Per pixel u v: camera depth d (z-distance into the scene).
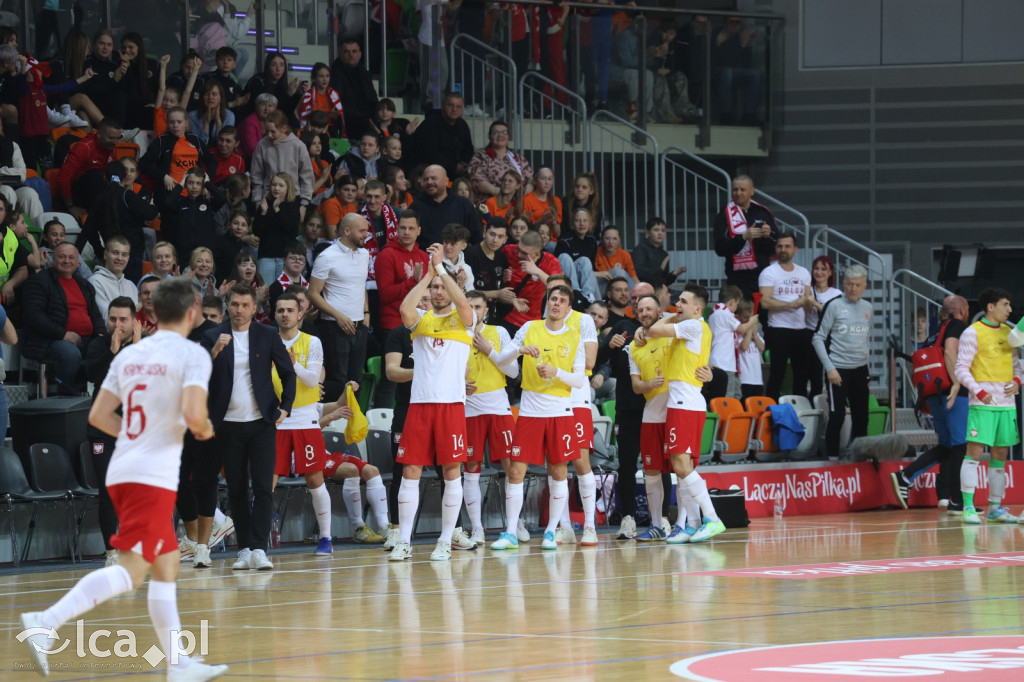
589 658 14.09
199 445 24.17
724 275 49.50
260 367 24.02
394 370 27.89
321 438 27.00
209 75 43.81
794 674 12.77
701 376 28.23
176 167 38.12
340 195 38.09
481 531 28.73
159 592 13.83
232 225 35.62
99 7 42.72
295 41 46.72
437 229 35.09
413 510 25.83
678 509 29.47
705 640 15.22
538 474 33.06
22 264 32.25
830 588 20.22
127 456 13.82
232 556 27.23
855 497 38.81
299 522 30.53
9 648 15.62
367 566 24.66
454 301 25.11
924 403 37.72
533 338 27.42
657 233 42.91
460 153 43.59
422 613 17.98
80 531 28.00
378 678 13.12
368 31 48.06
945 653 14.09
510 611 18.05
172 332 14.29
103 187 37.16
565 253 39.47
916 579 21.36
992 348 33.94
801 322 39.84
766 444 38.41
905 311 47.41
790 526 33.28
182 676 13.26
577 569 23.44
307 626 16.91
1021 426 43.09
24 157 38.50
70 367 30.05
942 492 38.53
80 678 13.73
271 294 33.84
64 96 40.47
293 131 43.47
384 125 44.84
